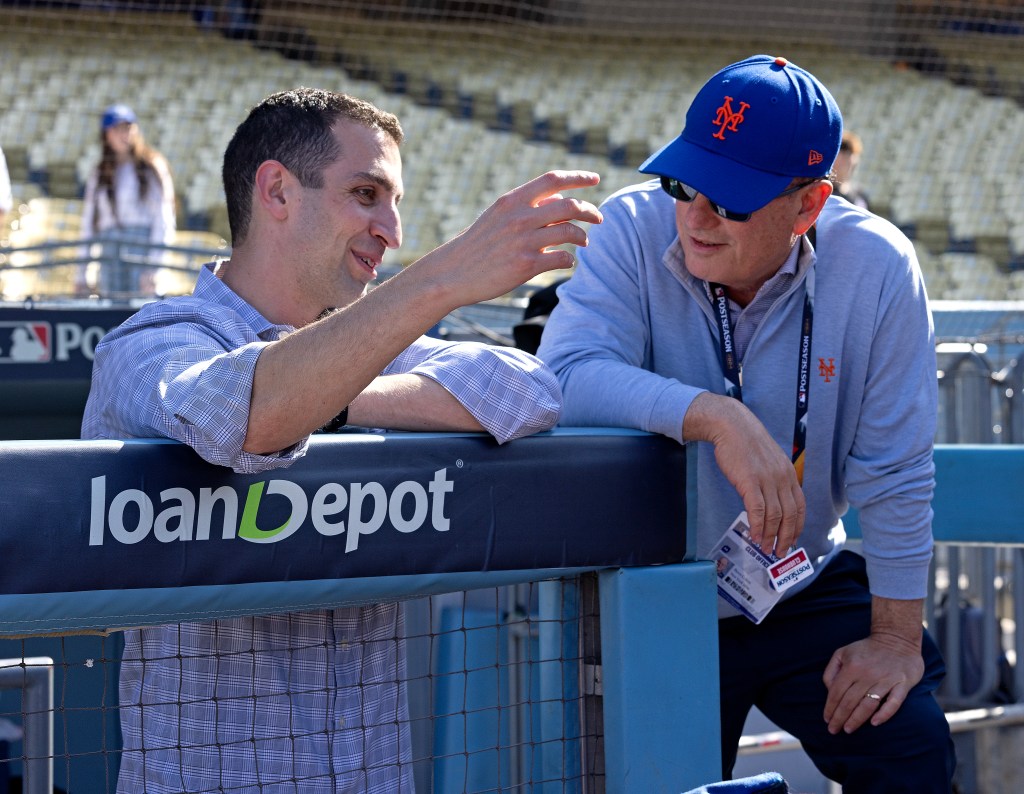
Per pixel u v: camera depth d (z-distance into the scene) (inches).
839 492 78.5
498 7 460.1
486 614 108.9
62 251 307.0
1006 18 461.7
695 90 488.4
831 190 69.9
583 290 75.7
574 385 69.6
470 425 53.8
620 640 56.4
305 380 45.8
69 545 43.8
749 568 71.4
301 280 59.9
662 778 57.2
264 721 54.2
